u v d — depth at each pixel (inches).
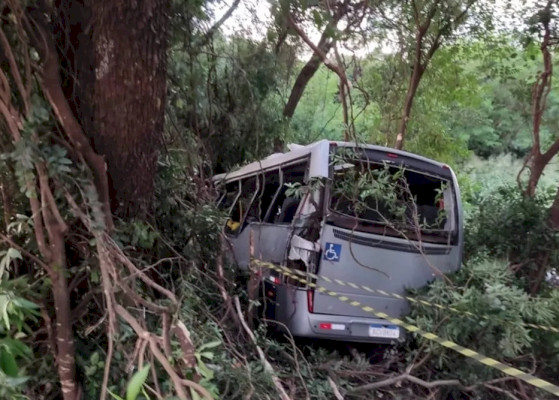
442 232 265.3
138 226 175.3
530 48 414.0
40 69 151.3
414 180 271.3
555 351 215.3
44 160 140.8
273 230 281.3
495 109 757.3
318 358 223.9
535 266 290.0
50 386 148.1
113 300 135.0
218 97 313.9
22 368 139.9
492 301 208.4
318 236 241.4
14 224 147.4
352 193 242.1
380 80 477.7
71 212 146.6
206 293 209.3
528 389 209.9
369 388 211.9
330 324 240.2
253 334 207.2
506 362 212.8
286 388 199.3
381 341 243.8
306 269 241.1
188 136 250.1
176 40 220.8
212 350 166.9
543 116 455.8
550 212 303.4
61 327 143.7
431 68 482.0
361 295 245.6
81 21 169.6
